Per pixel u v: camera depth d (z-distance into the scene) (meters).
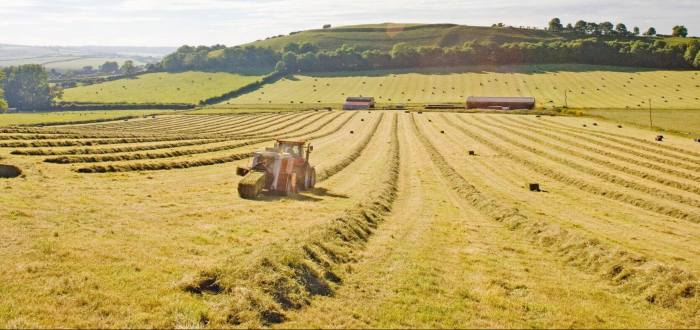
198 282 11.02
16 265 11.30
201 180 28.36
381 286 12.70
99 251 12.85
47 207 17.34
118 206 18.80
